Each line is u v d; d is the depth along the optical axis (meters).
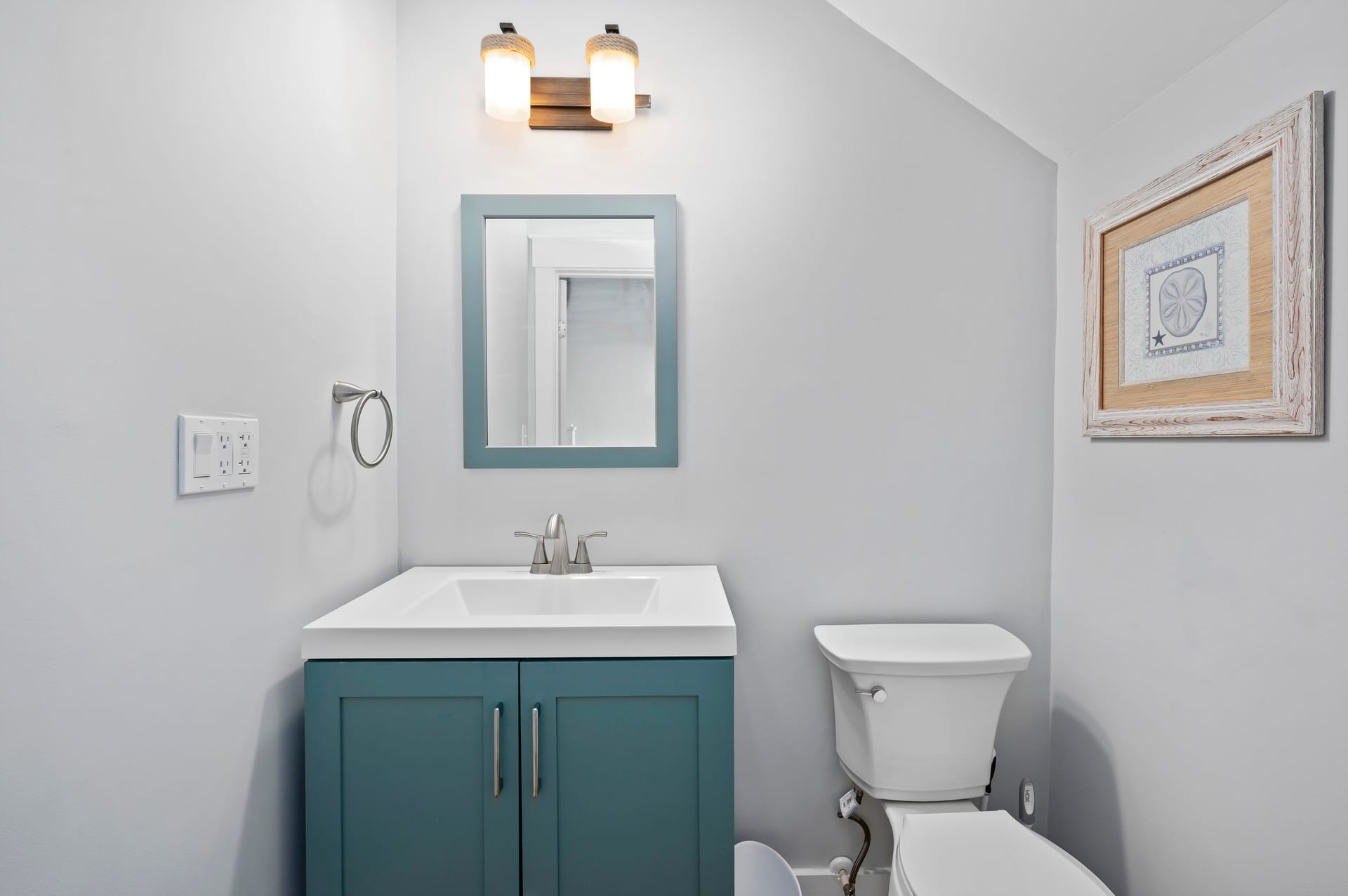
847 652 1.46
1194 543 1.18
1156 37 1.17
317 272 1.26
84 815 0.74
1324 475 0.93
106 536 0.77
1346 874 0.89
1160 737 1.26
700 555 1.63
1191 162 1.16
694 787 1.13
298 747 1.19
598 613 1.45
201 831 0.94
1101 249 1.44
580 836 1.13
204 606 0.94
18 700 0.67
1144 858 1.30
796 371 1.63
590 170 1.61
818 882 1.63
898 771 1.44
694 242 1.62
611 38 1.47
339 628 1.11
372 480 1.49
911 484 1.64
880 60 1.62
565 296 1.61
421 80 1.60
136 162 0.82
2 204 0.65
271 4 1.11
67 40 0.72
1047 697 1.65
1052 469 1.64
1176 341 1.22
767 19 1.62
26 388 0.67
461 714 1.12
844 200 1.62
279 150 1.13
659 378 1.60
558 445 1.61
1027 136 1.60
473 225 1.59
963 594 1.64
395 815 1.11
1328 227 0.92
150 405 0.84
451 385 1.62
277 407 1.13
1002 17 1.34
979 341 1.64
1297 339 0.95
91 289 0.75
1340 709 0.91
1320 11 0.93
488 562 1.62
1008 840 1.20
